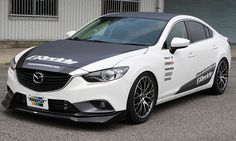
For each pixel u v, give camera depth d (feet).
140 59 20.79
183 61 24.29
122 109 19.76
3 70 38.42
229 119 22.99
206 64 27.12
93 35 24.23
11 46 54.39
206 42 27.37
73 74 18.86
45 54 20.68
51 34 57.21
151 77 21.54
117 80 19.36
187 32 25.70
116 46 21.85
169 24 24.16
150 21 24.44
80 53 20.58
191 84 25.58
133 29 23.86
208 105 26.13
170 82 23.24
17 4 54.44
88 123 20.04
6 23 54.03
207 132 20.38
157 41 22.77
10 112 21.95
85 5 59.16
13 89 20.43
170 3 75.20
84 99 18.93
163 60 22.36
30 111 19.89
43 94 19.34
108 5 61.41
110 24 24.85
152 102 21.86
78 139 18.38
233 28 80.12
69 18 58.18
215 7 78.43
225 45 29.71
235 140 19.35
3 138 18.17
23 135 18.62
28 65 19.80
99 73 19.13
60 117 19.16
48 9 56.65
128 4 62.95
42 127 19.79
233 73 41.39
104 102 19.20
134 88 20.22
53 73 19.15
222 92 29.76
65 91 18.93
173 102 26.66
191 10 76.79
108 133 19.42
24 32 55.36
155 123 21.50
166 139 19.02
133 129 20.22
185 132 20.21
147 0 64.44
